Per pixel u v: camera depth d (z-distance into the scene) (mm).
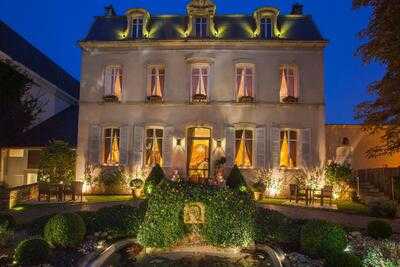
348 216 14406
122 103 22125
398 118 16703
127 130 22016
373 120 17359
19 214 14219
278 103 21562
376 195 18906
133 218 10828
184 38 21828
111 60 22516
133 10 22812
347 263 7438
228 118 21656
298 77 21844
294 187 17734
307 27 22641
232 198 10086
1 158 23047
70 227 9328
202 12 22469
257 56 21906
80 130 22234
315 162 21234
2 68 22125
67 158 21172
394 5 14016
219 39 21766
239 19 23188
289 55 21922
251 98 21625
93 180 21484
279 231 10383
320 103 21562
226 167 21266
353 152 22719
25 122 23766
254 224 10375
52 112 27547
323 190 17000
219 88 21781
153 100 21906
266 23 22656
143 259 9398
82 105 22375
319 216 14109
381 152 20031
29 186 18141
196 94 21797
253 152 21484
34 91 25391
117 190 21266
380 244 10016
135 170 21641
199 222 9914
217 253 9836
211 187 10352
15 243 9984
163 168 21531
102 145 22219
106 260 9148
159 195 9984
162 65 22266
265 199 19203
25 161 23375
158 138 22125
